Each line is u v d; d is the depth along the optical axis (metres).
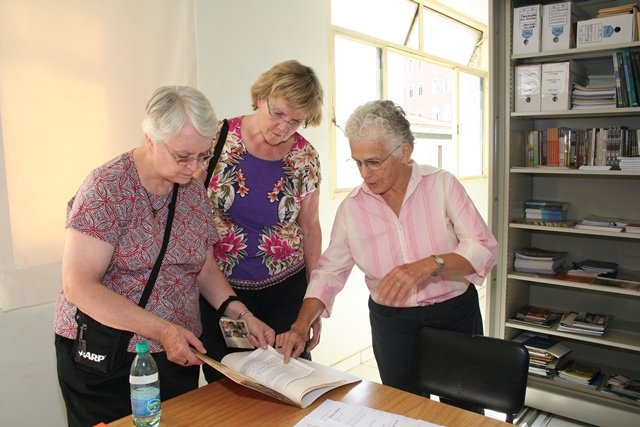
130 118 2.08
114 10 1.99
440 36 4.91
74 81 1.90
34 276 1.85
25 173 1.80
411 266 1.46
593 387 2.66
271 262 1.86
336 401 1.28
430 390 1.53
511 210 2.83
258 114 1.74
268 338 1.50
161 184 1.35
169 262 1.37
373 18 3.83
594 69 2.86
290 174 1.86
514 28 2.70
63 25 1.85
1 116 1.73
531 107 2.71
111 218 1.25
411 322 1.68
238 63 2.61
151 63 2.12
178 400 1.30
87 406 1.34
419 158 4.75
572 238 2.96
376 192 1.61
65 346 1.36
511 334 2.96
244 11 2.62
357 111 1.53
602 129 2.61
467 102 5.52
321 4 3.15
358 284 3.60
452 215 1.62
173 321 1.40
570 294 2.99
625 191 2.77
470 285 1.75
